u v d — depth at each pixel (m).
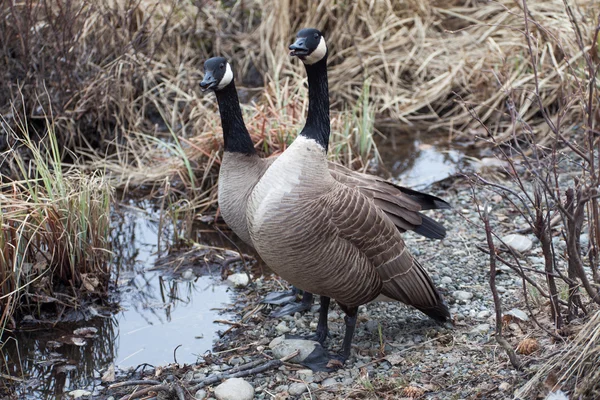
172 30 10.31
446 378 4.51
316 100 4.60
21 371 5.23
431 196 5.79
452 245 6.59
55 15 8.87
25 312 5.93
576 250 4.52
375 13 10.51
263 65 10.30
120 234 7.35
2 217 5.61
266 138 7.83
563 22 9.35
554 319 4.77
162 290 6.36
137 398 4.71
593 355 4.11
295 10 10.45
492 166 8.26
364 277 4.66
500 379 4.38
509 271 6.00
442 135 9.20
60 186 6.04
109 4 9.61
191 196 7.87
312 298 5.82
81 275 6.03
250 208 4.62
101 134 8.83
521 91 9.11
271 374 4.87
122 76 9.18
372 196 5.45
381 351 4.98
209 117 8.45
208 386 4.79
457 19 10.82
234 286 6.36
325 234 4.45
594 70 4.63
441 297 5.12
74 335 5.66
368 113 8.79
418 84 9.96
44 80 8.30
